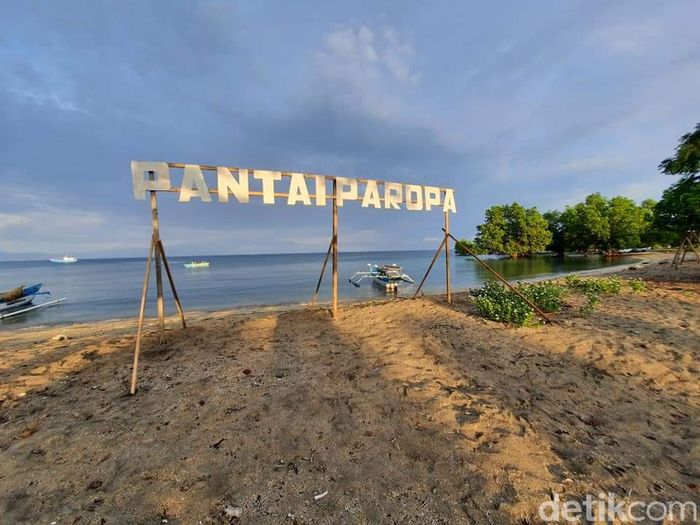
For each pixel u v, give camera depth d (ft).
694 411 11.94
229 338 21.16
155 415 11.46
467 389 13.58
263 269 181.88
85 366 16.24
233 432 10.41
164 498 7.70
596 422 11.20
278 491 7.95
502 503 7.60
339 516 7.24
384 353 17.95
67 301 67.77
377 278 91.40
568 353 17.66
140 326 14.39
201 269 185.88
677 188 46.83
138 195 18.40
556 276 91.15
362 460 9.11
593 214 178.50
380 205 26.68
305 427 10.71
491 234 199.11
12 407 12.13
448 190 30.35
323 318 27.02
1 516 7.20
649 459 9.32
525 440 10.09
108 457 9.19
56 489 8.00
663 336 20.20
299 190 23.43
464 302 32.78
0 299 57.72
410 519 7.17
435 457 9.25
